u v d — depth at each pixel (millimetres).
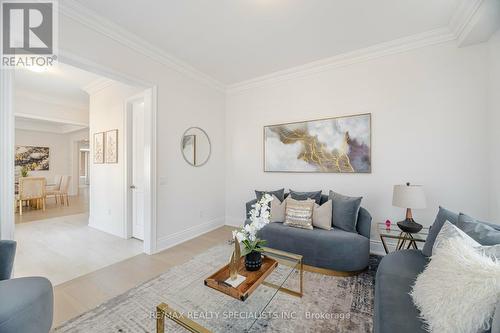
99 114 4109
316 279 2301
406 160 2777
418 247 2740
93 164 4207
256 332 1577
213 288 1557
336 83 3215
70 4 2094
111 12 2238
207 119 3896
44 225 4312
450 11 2225
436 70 2611
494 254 1179
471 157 2465
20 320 1210
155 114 2988
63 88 4238
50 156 7738
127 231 3570
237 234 1650
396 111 2828
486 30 2201
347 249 2322
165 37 2686
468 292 997
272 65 3436
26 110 4547
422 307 1168
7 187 1845
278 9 2203
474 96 2443
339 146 3180
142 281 2246
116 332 1576
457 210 2525
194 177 3652
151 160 2955
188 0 2078
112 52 2475
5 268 1534
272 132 3773
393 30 2549
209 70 3617
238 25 2459
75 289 2111
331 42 2797
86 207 6129
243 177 4148
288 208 2924
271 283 1838
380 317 1216
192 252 2986
